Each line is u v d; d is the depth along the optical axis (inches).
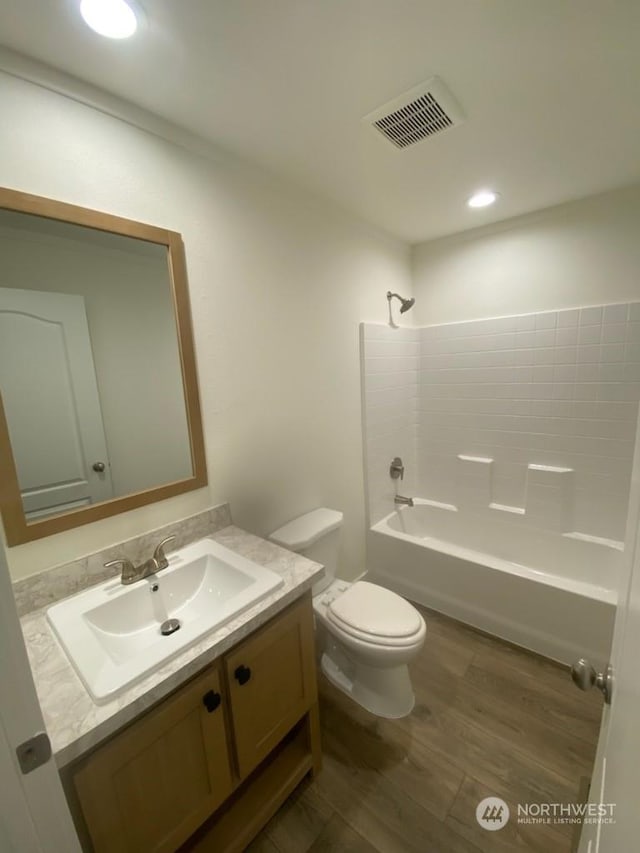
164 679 32.8
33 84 39.9
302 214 72.3
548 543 92.4
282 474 72.7
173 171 52.1
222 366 60.2
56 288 43.4
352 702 66.6
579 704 64.3
